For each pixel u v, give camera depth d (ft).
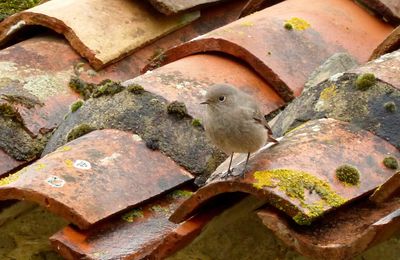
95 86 38.68
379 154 28.53
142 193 30.25
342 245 24.11
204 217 27.66
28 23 41.32
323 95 31.73
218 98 28.89
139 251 28.02
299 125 31.37
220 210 27.89
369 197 26.73
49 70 38.65
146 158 31.91
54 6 41.93
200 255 29.43
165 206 30.73
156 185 30.86
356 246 23.99
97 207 28.84
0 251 32.53
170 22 42.68
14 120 35.35
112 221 29.32
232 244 29.25
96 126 33.86
